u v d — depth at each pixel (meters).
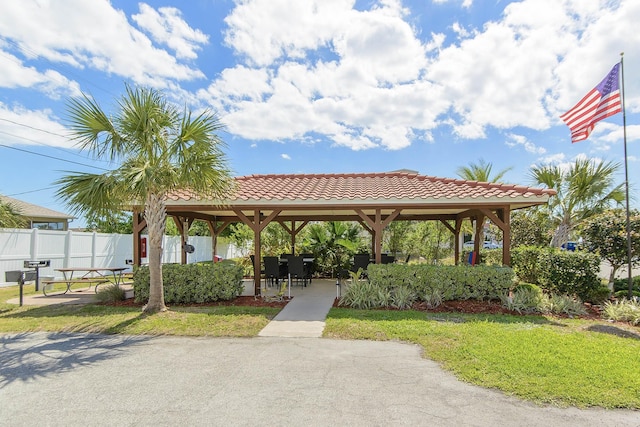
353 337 6.25
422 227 17.66
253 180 12.61
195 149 7.57
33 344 5.97
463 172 15.34
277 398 3.97
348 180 12.51
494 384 4.25
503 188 9.33
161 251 8.20
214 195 8.71
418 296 8.96
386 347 5.73
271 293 10.89
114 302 9.19
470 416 3.57
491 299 8.92
